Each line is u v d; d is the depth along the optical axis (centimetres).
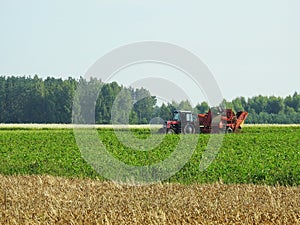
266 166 2853
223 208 1535
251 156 3344
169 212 1489
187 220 1390
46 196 1772
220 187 2106
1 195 1841
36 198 1752
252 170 2697
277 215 1427
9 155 3500
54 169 2861
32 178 2377
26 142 4484
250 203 1636
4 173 2819
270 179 2462
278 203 1598
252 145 4178
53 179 2309
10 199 1731
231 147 3947
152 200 1723
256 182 2438
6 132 5984
